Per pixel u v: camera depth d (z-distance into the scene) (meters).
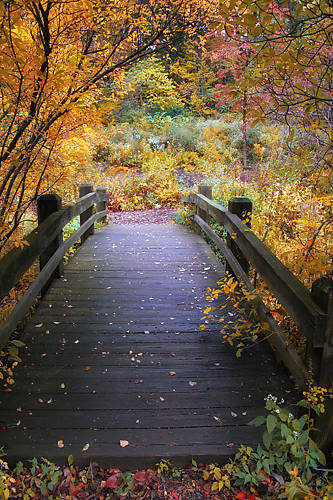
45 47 2.61
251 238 3.62
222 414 2.63
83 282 4.79
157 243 6.71
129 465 2.30
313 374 2.23
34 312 4.02
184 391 2.85
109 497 2.13
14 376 2.99
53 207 4.45
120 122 16.75
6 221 3.30
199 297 4.40
